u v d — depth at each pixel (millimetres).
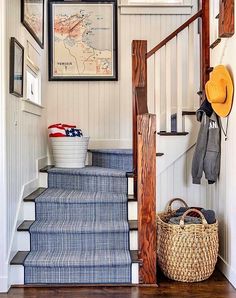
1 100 2596
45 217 3139
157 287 2676
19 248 2916
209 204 3520
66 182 3598
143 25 4344
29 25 3352
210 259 2783
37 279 2721
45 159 4098
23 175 3135
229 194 2861
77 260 2729
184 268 2746
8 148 2680
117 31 4352
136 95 3031
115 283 2725
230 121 2842
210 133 3146
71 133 3812
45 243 2924
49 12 4312
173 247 2771
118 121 4398
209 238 2770
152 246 2717
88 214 3125
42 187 3680
